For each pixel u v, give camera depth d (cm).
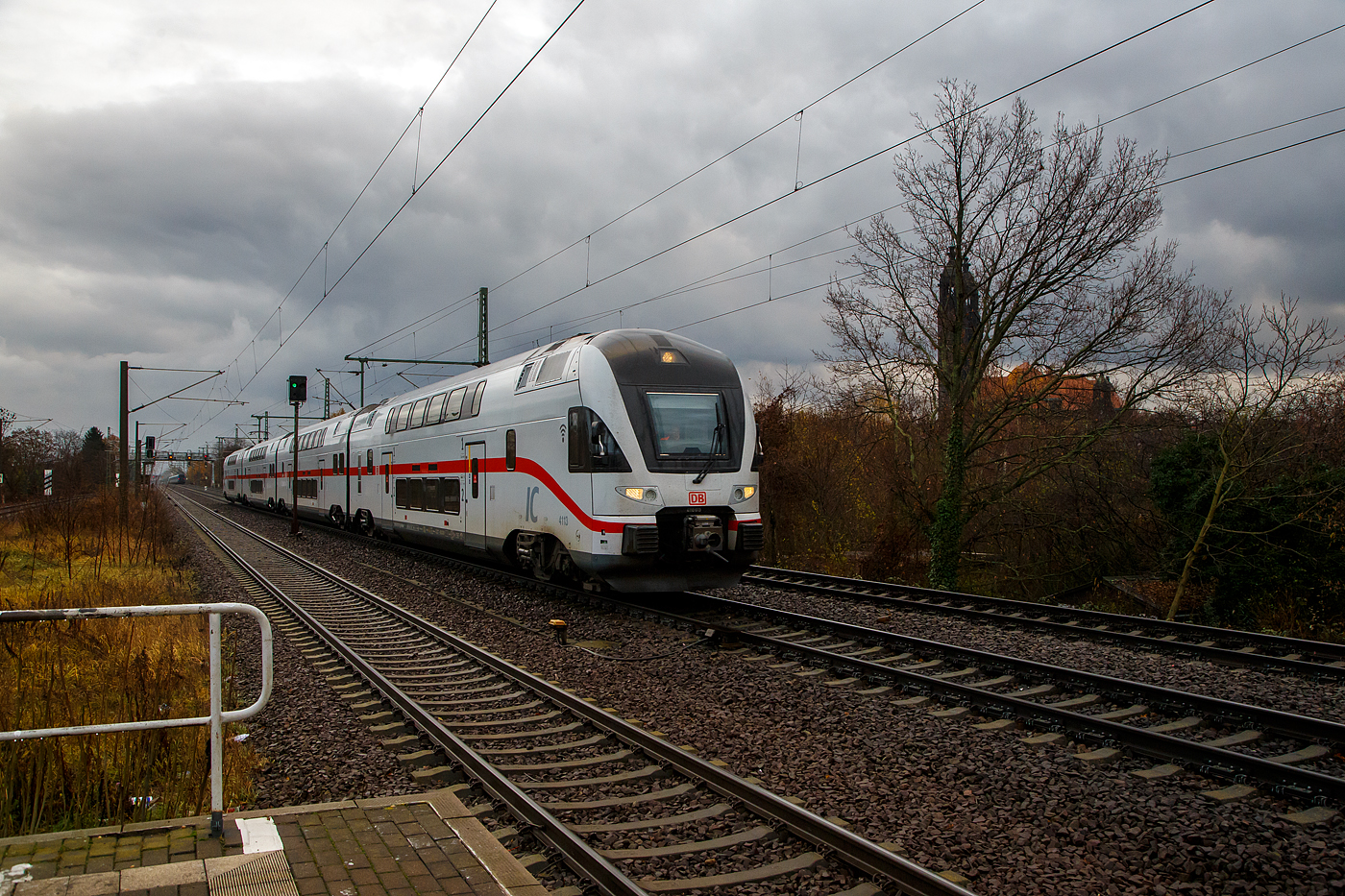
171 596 1432
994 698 736
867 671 854
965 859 461
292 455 3569
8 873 370
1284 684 847
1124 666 918
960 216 1905
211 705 429
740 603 1278
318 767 623
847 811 517
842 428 2705
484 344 2958
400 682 869
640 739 643
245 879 378
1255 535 1845
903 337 2025
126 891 359
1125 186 1731
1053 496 2345
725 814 520
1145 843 481
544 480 1320
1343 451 1873
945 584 2041
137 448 4822
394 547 2270
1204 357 1800
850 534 2639
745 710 747
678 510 1200
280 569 1880
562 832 472
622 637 1074
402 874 395
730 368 1302
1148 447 2191
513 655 978
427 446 1861
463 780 592
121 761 564
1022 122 1805
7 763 509
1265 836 488
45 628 816
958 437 2016
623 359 1228
